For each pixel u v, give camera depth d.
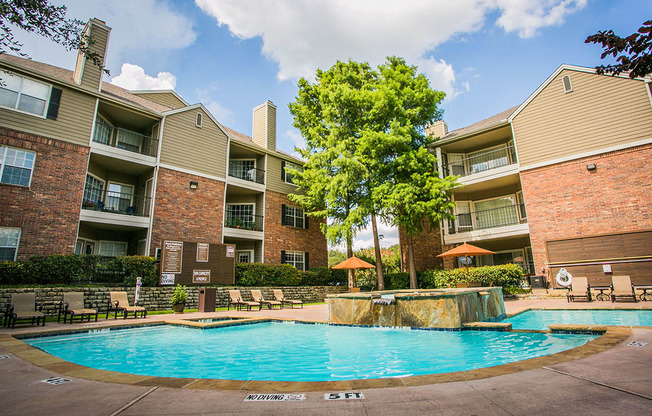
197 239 17.62
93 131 14.80
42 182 13.14
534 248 16.22
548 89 16.72
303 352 6.43
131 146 18.08
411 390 3.22
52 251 13.01
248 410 2.79
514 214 19.69
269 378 4.72
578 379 3.31
